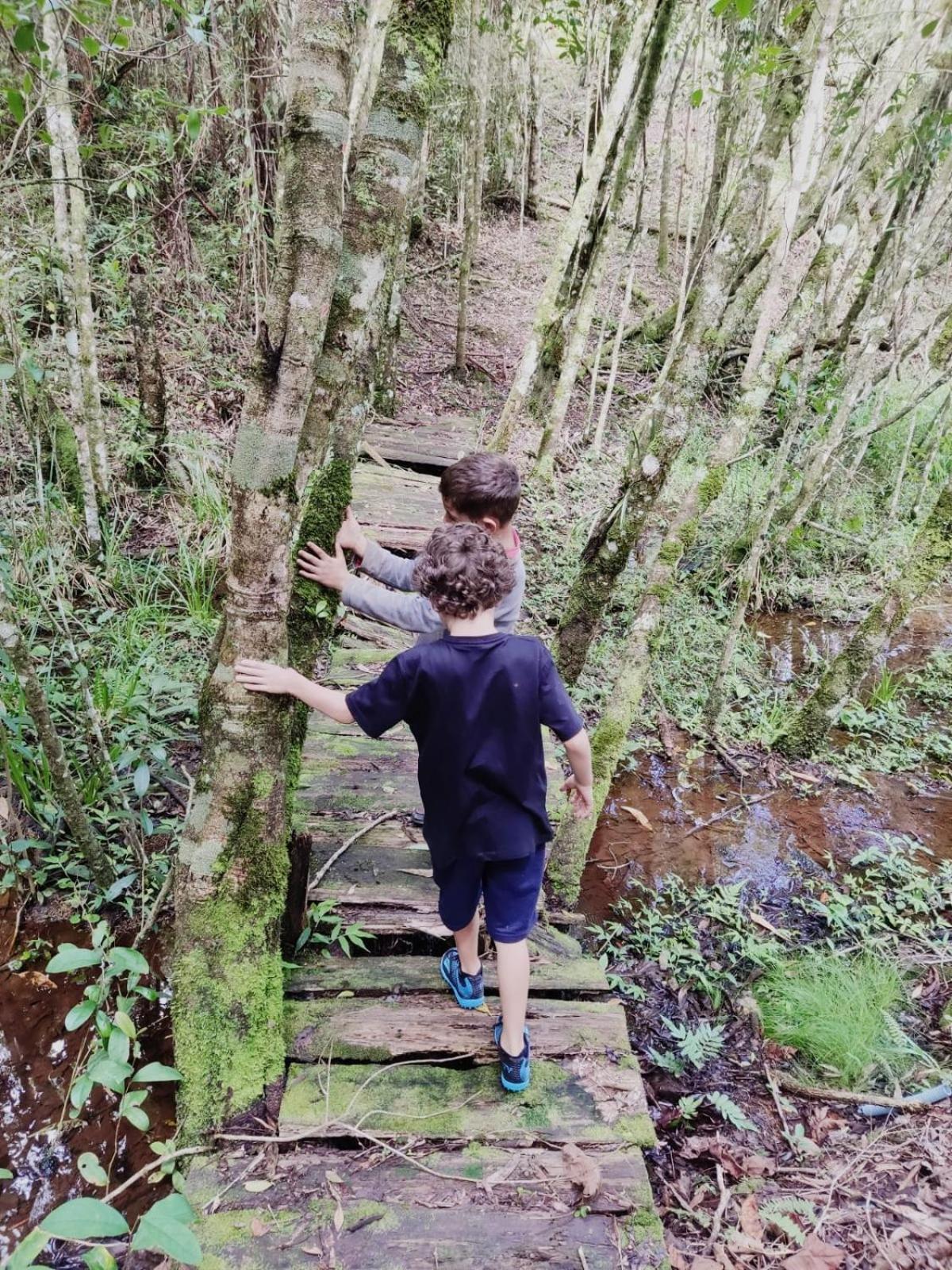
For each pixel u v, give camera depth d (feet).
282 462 5.57
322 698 5.90
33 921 8.72
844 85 15.16
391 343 23.18
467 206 25.38
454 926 6.41
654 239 36.60
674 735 14.90
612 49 21.38
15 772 9.02
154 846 9.62
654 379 28.12
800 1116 8.09
